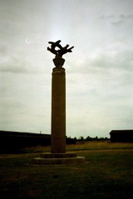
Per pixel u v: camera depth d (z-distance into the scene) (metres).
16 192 7.07
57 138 15.22
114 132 55.12
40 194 6.77
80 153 25.95
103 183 7.91
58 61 15.87
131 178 8.76
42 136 44.59
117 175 9.50
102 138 100.19
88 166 12.71
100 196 6.34
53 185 7.87
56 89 15.45
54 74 15.63
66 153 14.96
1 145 31.81
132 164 13.44
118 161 15.21
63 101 15.45
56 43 16.20
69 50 16.28
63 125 15.34
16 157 23.33
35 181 8.65
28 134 41.22
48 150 34.09
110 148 37.06
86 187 7.41
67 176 9.49
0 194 6.86
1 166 14.25
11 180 9.02
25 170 11.80
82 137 94.69
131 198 6.07
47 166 13.24
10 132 35.97
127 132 53.84
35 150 34.25
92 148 38.28
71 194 6.66
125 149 33.22
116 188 7.13
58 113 15.29
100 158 17.86
